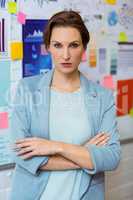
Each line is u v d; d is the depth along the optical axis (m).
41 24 1.78
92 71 2.04
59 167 1.33
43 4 1.77
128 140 2.29
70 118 1.39
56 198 1.36
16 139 1.35
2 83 1.68
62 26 1.31
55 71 1.43
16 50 1.70
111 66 2.13
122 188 2.33
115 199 2.29
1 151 1.73
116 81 2.18
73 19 1.31
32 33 1.75
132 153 2.34
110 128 1.42
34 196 1.37
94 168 1.32
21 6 1.69
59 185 1.36
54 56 1.34
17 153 1.34
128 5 2.16
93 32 2.01
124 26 2.16
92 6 1.98
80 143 1.39
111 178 2.25
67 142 1.38
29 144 1.31
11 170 1.78
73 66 1.35
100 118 1.43
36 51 1.78
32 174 1.35
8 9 1.64
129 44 2.21
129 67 2.24
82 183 1.37
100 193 1.45
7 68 1.69
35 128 1.37
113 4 2.08
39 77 1.46
